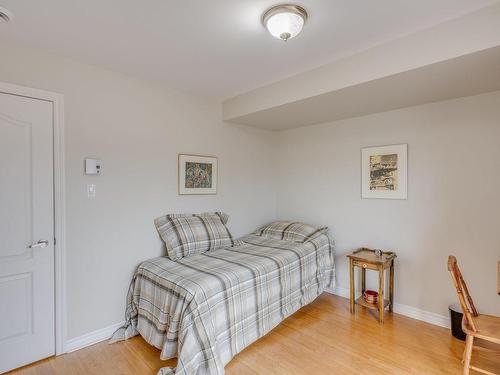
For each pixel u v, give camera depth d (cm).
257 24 171
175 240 256
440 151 253
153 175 264
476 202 235
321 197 342
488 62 172
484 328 172
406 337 235
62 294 211
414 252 269
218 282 197
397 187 278
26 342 197
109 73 236
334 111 286
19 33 179
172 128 279
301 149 363
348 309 289
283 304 247
